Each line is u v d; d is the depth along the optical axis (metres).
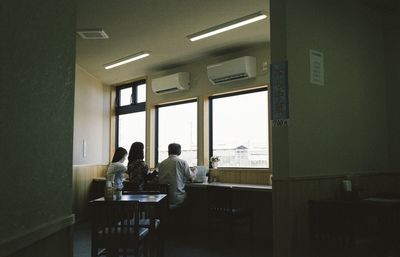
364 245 2.81
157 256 3.71
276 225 3.15
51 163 1.36
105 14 4.21
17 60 1.10
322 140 3.41
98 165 7.48
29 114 1.18
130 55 5.85
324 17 3.60
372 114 3.98
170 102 6.78
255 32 4.83
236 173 5.54
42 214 1.28
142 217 3.56
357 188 3.50
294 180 3.10
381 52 4.21
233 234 5.27
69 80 1.55
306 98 3.32
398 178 4.00
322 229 3.01
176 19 4.39
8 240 1.02
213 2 3.94
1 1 1.01
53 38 1.38
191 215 5.91
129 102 7.81
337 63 3.67
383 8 4.18
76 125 6.51
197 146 6.16
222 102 6.02
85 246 4.65
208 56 5.95
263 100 5.45
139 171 4.95
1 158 1.01
